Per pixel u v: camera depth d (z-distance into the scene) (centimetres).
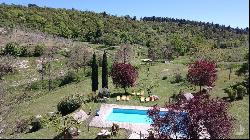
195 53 12369
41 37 12681
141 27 19600
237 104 5225
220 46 14575
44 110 6153
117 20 19962
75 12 19450
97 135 4256
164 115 3659
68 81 9031
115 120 5347
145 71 9181
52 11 18562
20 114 6194
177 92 6631
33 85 8906
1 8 16538
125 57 10906
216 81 6888
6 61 9938
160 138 3394
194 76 6091
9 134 5162
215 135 3394
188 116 3419
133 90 7125
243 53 10588
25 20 15738
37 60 10369
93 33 16075
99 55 11144
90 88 7612
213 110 3434
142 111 5809
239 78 6775
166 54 11719
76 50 10712
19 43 11475
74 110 5656
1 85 8812
